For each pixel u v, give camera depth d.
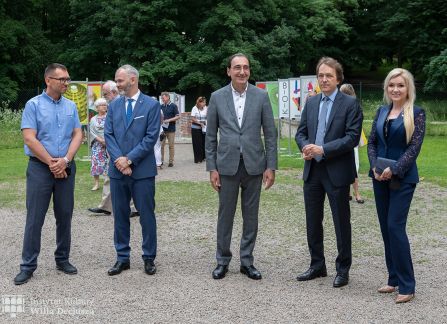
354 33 41.47
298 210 9.13
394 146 5.16
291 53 38.75
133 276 5.89
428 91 32.25
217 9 32.81
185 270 6.09
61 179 5.88
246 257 5.89
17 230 8.04
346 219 5.50
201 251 6.85
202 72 33.41
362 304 5.02
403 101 5.19
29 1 36.47
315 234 5.71
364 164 14.24
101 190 11.27
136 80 6.05
